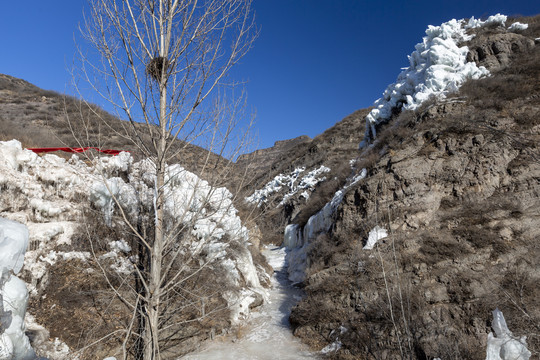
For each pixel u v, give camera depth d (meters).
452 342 9.34
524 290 10.06
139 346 8.78
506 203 13.06
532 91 16.19
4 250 5.37
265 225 34.19
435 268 11.67
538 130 14.31
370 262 12.79
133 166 13.55
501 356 5.57
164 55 7.27
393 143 17.97
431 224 13.57
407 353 9.55
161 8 7.34
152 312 6.54
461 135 15.59
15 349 5.63
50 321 8.90
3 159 10.54
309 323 12.38
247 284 15.08
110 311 9.57
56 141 18.23
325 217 19.52
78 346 8.59
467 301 10.38
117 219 11.59
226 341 11.48
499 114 15.60
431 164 15.20
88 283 9.89
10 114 27.84
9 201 10.09
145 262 11.12
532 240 11.80
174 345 10.20
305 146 51.25
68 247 10.30
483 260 11.50
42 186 11.01
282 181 42.66
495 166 14.11
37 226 10.11
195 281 11.55
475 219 12.96
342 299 12.36
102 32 6.92
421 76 21.81
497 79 17.80
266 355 10.72
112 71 7.08
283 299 15.95
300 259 20.05
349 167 23.03
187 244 12.17
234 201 8.04
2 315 5.48
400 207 14.53
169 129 7.34
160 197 7.07
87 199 11.43
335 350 10.86
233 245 14.94
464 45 21.64
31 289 9.11
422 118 17.94
